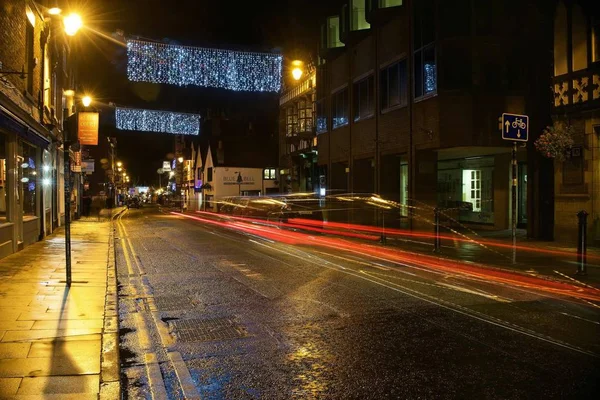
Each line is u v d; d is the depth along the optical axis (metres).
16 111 13.66
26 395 4.48
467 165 25.20
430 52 20.41
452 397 4.62
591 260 13.18
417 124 21.34
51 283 9.80
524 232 21.03
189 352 6.02
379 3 23.84
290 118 42.22
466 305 8.29
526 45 19.38
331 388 4.86
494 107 19.50
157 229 26.80
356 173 27.64
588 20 15.41
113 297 8.74
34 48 17.05
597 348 6.03
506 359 5.64
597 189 15.36
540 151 17.64
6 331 6.44
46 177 20.67
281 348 6.12
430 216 21.77
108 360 5.45
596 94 15.13
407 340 6.37
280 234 23.28
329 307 8.18
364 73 26.22
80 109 35.84
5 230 13.64
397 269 12.21
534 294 9.20
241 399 4.64
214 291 9.62
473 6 19.42
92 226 27.14
